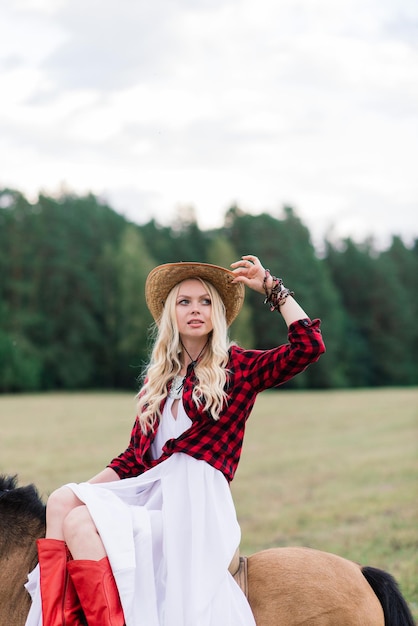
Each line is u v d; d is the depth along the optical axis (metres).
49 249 60.62
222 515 3.15
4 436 22.11
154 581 3.00
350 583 3.20
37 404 37.25
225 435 3.28
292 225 72.75
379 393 45.38
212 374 3.31
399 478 13.87
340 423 26.06
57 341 58.59
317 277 66.25
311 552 3.33
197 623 2.90
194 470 3.20
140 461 3.40
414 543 8.39
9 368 52.41
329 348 60.56
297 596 3.13
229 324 3.77
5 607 3.15
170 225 73.31
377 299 70.12
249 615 3.03
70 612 2.91
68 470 15.18
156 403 3.38
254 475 15.15
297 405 35.00
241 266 3.50
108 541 2.96
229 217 69.31
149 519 3.11
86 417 29.12
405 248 80.12
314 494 12.68
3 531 3.27
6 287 58.94
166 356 3.49
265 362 3.32
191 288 3.51
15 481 3.60
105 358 59.78
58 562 2.96
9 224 60.19
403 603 3.27
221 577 3.01
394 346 69.12
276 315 60.19
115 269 61.25
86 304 60.34
